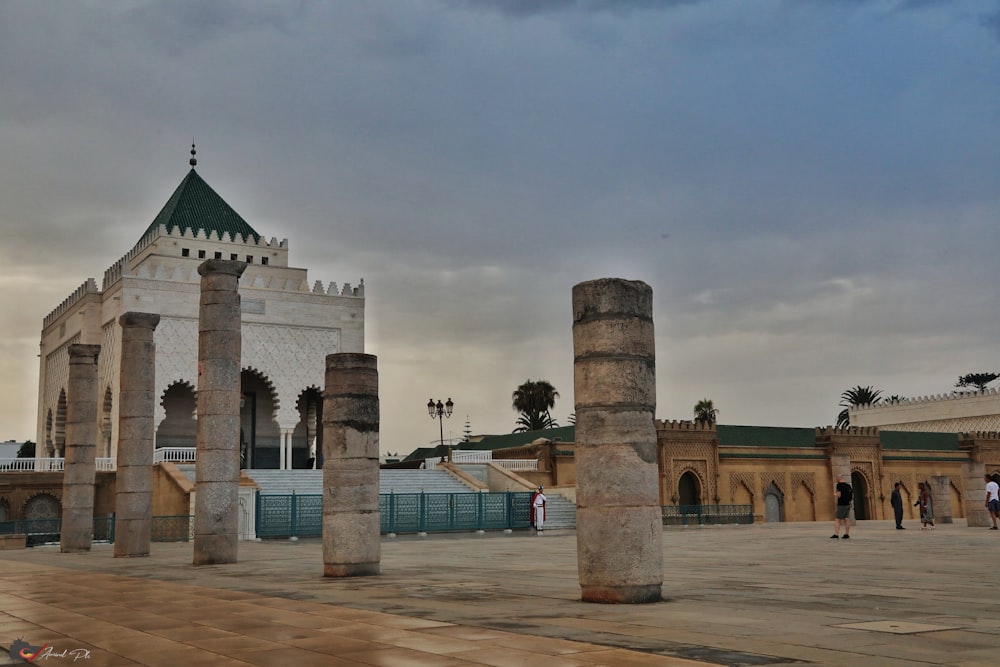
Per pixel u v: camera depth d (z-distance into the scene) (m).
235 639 7.77
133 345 23.19
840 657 6.21
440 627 8.02
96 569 17.56
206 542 18.80
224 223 52.47
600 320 10.33
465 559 18.17
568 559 17.91
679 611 8.86
